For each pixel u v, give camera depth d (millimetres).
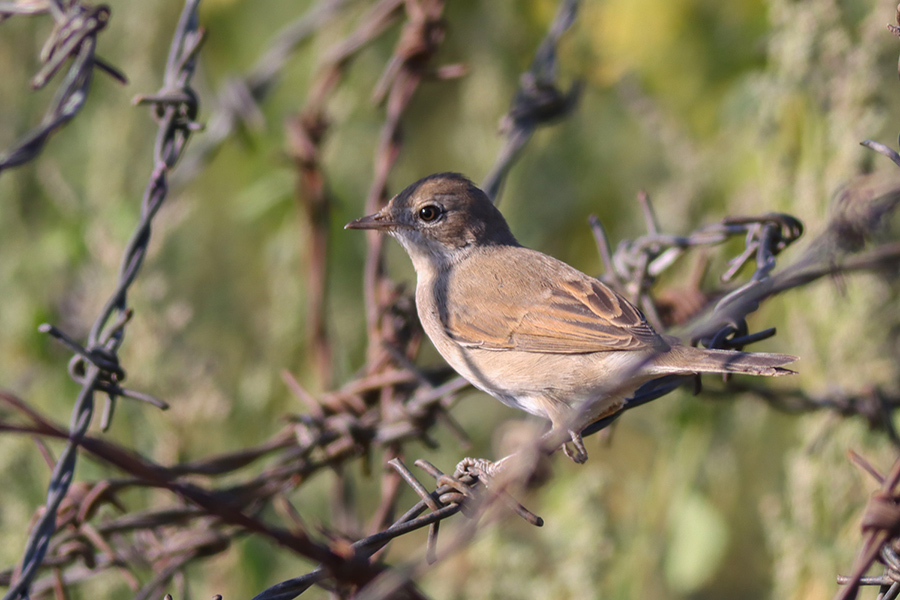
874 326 9359
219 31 13820
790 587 9469
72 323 11609
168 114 7828
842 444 9336
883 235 7465
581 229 13820
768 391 9398
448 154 14695
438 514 6625
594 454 13203
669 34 12359
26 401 11219
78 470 10172
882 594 6391
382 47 13898
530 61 13469
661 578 11375
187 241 13094
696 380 8562
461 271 10367
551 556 10141
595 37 12672
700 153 12344
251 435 11672
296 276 12078
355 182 13805
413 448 13031
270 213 13172
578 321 9164
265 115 13539
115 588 9586
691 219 12328
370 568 4797
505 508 5516
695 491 10914
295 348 11984
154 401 7035
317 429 8961
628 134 13852
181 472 8312
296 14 13891
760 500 12148
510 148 10305
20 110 13523
